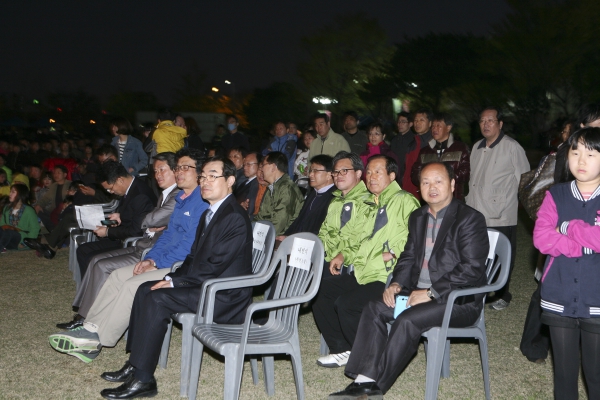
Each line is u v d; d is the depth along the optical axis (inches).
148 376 138.6
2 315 199.3
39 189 385.4
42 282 243.9
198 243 153.9
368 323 134.3
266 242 158.2
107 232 207.0
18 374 151.7
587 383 109.0
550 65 1018.7
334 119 1195.3
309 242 139.7
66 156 496.1
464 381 147.2
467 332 133.3
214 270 145.0
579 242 102.9
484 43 1093.1
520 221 397.7
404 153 292.8
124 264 180.5
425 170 137.8
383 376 127.3
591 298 104.7
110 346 156.1
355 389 126.0
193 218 168.9
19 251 308.2
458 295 128.0
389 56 1189.7
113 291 161.0
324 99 1228.5
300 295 134.3
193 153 172.2
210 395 140.7
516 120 1094.4
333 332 159.2
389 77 1127.6
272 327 142.1
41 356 163.8
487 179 201.5
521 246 315.3
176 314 140.8
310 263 138.7
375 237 156.2
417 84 1115.3
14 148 505.0
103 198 302.5
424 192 137.6
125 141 322.7
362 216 164.2
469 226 134.4
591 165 103.2
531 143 1040.8
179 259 167.2
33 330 184.7
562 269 107.5
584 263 105.1
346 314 148.3
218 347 124.8
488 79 1074.1
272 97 1272.1
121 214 208.8
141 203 204.8
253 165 240.4
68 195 338.0
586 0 976.9
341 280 161.5
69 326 184.7
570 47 992.2
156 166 193.6
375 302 137.6
